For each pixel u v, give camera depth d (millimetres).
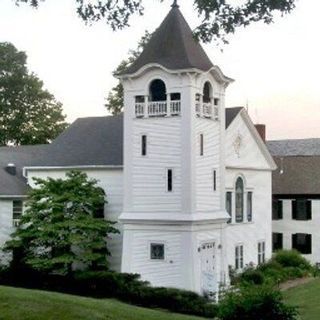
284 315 20266
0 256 44562
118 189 45656
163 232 41281
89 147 48781
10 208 46344
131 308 22750
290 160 67750
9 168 50438
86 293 39125
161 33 43125
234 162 49375
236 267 49312
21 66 78250
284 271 50281
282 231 64438
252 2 20250
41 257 41438
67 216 42312
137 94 42438
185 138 40656
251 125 51594
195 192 40969
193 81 40875
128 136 42781
